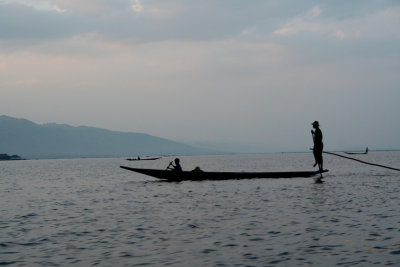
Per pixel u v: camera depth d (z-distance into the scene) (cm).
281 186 2195
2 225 1241
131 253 854
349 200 1541
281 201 1578
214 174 2669
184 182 2597
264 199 1656
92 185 2812
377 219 1129
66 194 2209
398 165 5219
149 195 1961
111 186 2641
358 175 2969
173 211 1412
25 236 1063
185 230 1070
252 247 870
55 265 786
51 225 1221
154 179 3238
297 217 1208
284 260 767
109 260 807
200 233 1026
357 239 903
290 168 5444
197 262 774
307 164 6956
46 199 1972
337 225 1066
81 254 862
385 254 777
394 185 2108
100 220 1280
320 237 935
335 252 807
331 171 3800
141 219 1268
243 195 1825
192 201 1667
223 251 845
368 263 728
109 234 1053
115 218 1307
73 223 1243
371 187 2028
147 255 834
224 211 1373
